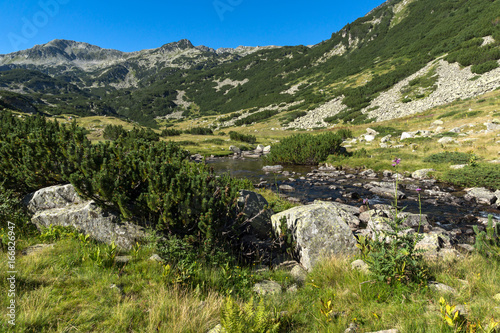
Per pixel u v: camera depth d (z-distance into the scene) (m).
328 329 2.87
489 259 4.85
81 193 5.23
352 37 141.62
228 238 6.04
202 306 3.40
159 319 2.96
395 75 72.44
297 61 157.75
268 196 12.64
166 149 7.44
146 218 5.70
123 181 5.59
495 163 16.25
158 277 3.88
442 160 19.16
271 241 6.80
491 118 30.03
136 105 186.00
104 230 5.30
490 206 11.48
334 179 18.69
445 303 2.96
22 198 6.26
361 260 4.77
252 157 35.16
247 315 2.93
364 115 58.62
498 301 3.21
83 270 3.95
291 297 3.86
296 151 26.59
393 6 139.38
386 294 3.58
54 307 3.07
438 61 65.94
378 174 19.66
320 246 5.49
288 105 100.19
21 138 7.02
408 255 3.94
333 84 99.94
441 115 39.72
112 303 3.24
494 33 59.47
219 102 162.50
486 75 48.69
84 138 6.63
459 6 94.19
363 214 10.12
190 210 5.11
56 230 5.20
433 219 10.15
